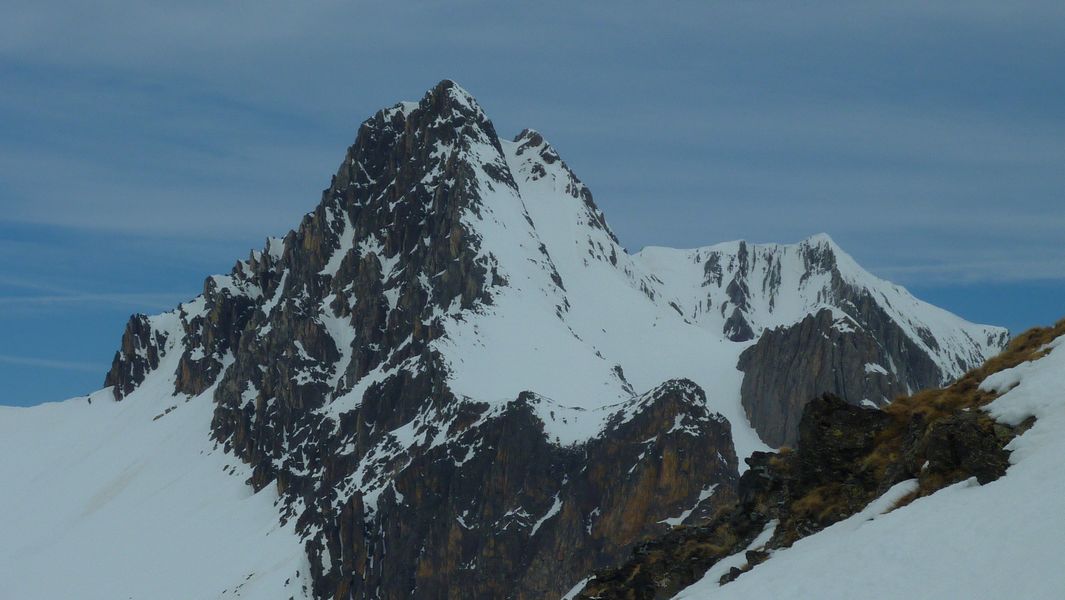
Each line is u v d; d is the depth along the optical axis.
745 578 65.94
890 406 78.69
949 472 64.31
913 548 56.72
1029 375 68.69
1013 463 60.91
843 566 58.47
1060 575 48.69
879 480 72.62
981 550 53.62
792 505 77.12
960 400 72.94
